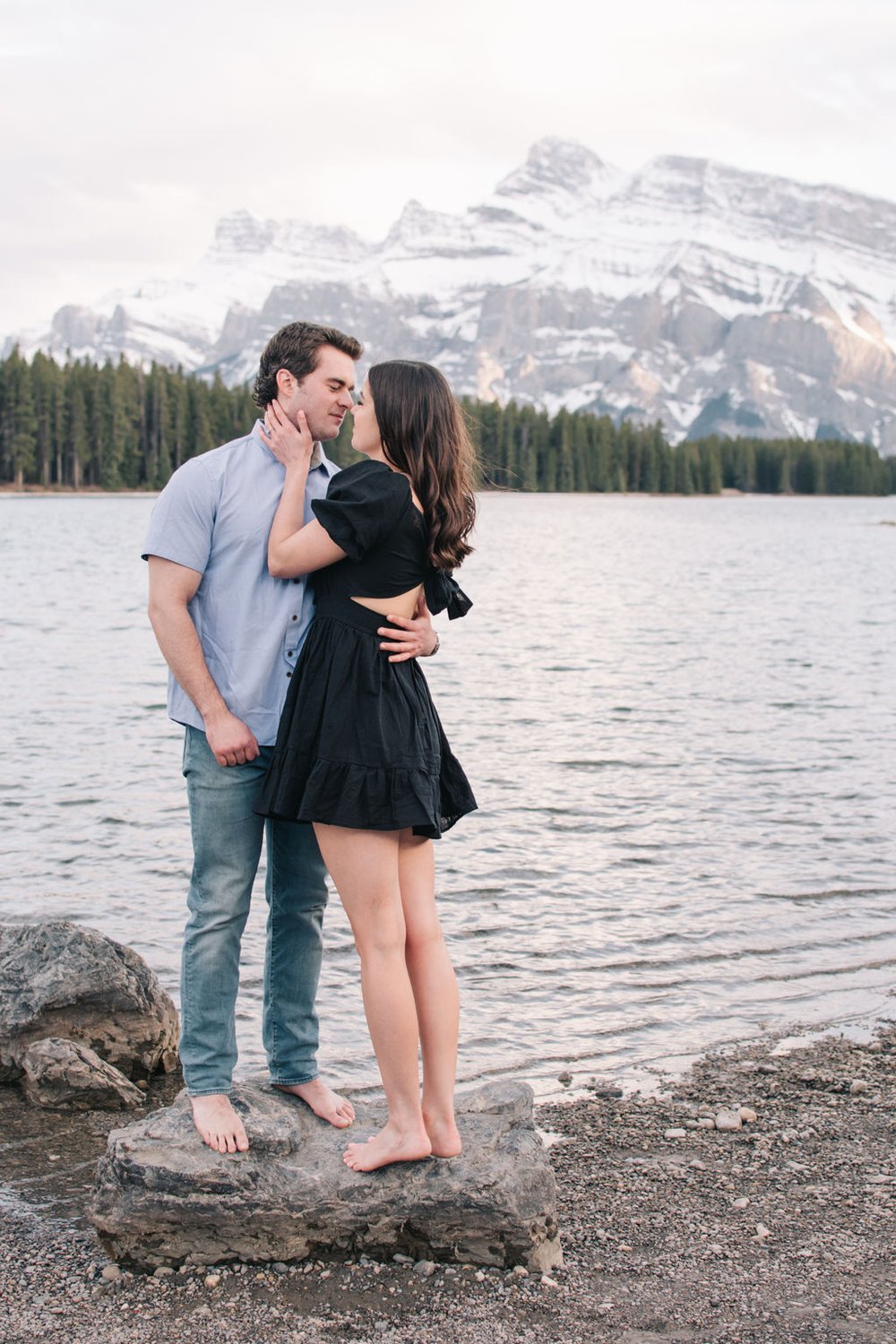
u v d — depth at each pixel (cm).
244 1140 391
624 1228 421
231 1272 376
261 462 411
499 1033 622
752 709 1669
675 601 3366
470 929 777
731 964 727
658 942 761
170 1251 379
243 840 408
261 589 405
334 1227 382
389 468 391
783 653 2295
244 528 404
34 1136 493
